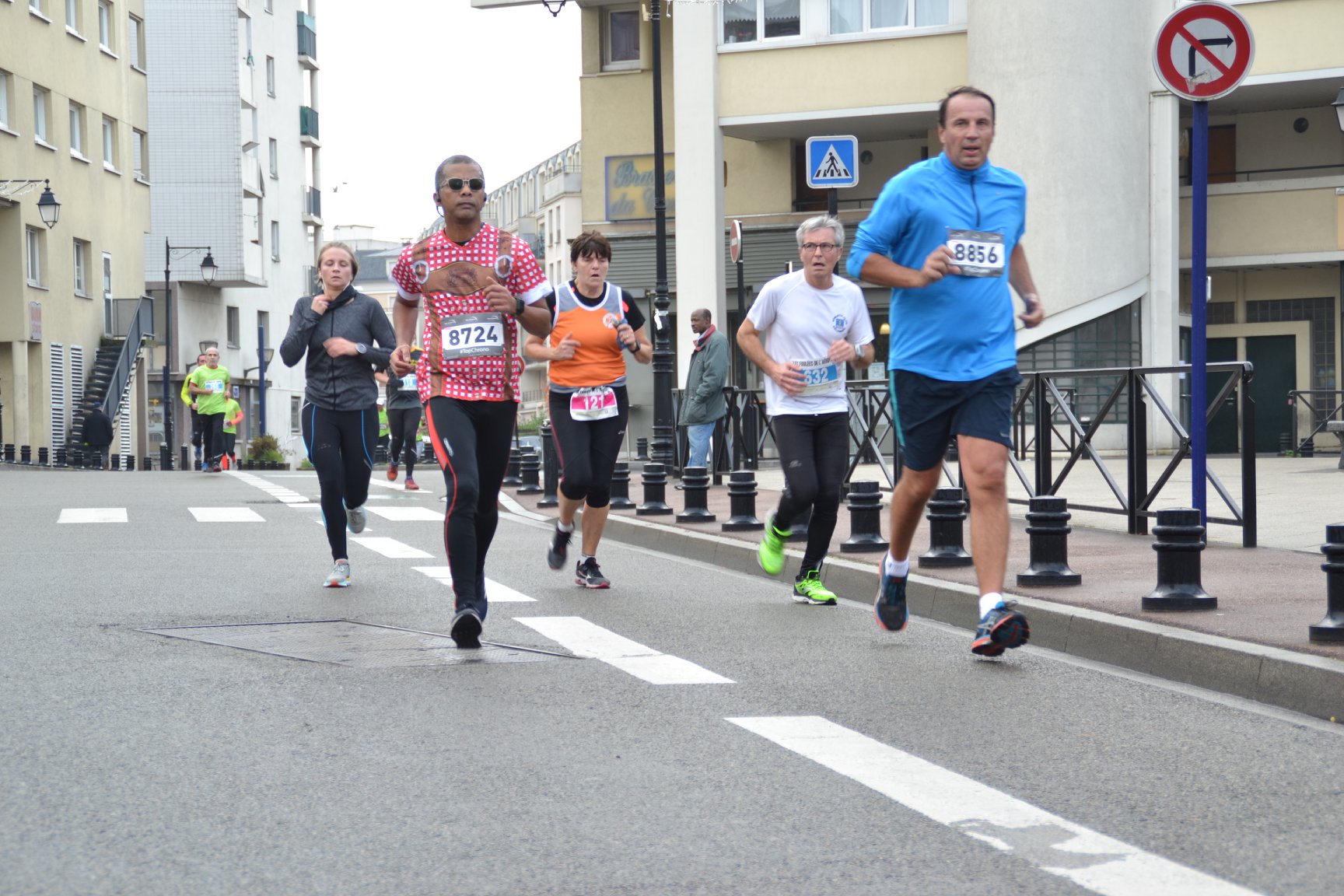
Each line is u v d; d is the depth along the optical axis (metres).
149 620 9.53
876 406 17.36
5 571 12.29
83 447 46.38
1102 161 30.38
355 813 5.09
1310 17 30.56
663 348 24.25
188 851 4.66
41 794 5.31
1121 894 4.25
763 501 18.34
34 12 45.50
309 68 81.00
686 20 33.94
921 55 32.81
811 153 16.92
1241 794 5.38
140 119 54.34
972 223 8.03
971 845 4.73
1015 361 8.11
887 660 8.16
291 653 8.27
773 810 5.15
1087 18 30.27
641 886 4.32
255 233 67.44
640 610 10.26
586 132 37.03
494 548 14.70
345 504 11.73
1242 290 34.44
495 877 4.40
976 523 7.99
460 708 6.82
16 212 44.31
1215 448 12.54
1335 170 33.72
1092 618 8.37
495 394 8.51
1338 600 7.47
